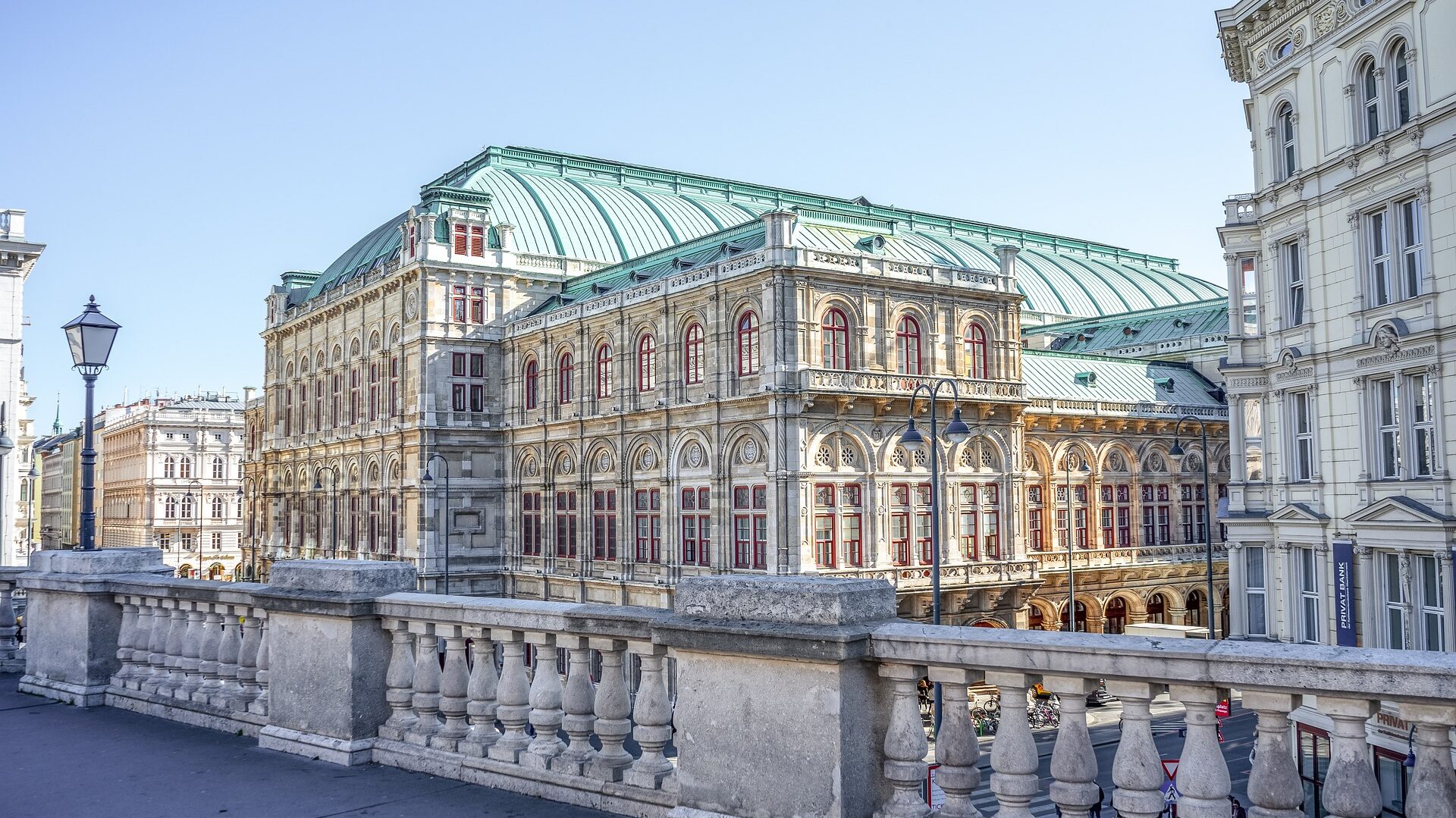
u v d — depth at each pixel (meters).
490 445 79.31
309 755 12.47
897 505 61.50
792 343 57.41
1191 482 81.38
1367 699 6.62
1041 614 72.25
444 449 77.44
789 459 56.62
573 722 10.53
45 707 16.19
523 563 77.38
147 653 16.17
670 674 39.06
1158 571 77.31
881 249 67.00
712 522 60.88
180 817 10.20
